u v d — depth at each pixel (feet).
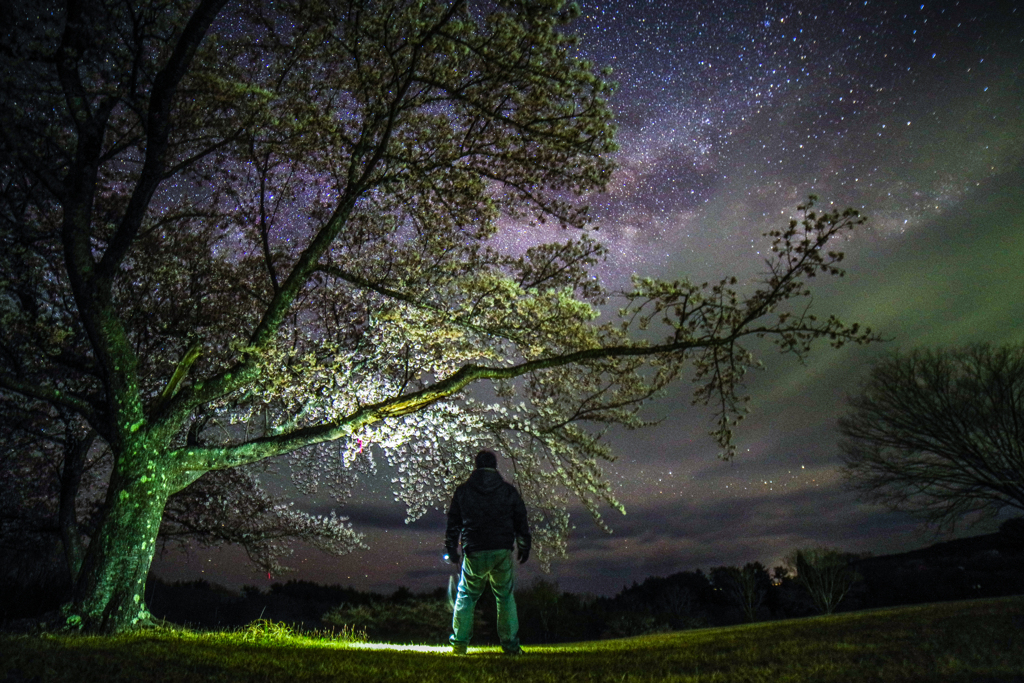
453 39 25.08
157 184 24.17
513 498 21.54
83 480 38.55
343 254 32.99
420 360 30.32
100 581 21.45
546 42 24.35
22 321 26.08
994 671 10.53
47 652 13.97
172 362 33.42
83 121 23.16
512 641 20.66
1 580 34.88
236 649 17.56
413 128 29.12
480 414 32.55
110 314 23.32
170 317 33.01
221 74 26.13
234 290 32.53
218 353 32.65
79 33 22.62
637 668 14.71
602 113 25.99
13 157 23.39
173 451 23.98
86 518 38.50
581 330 28.63
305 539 40.16
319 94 28.35
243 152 27.50
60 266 30.71
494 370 26.18
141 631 20.94
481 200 28.96
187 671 13.07
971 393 72.59
